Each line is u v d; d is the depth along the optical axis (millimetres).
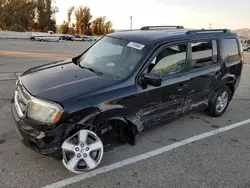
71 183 3035
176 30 4715
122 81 3467
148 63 3674
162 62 3867
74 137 3135
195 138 4367
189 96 4422
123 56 3910
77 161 3141
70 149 3088
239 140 4414
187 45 4223
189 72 4277
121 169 3361
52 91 3072
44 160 3416
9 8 54938
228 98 5516
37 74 3633
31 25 62031
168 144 4094
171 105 4129
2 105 5195
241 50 5613
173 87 4016
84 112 3041
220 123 5094
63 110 2910
